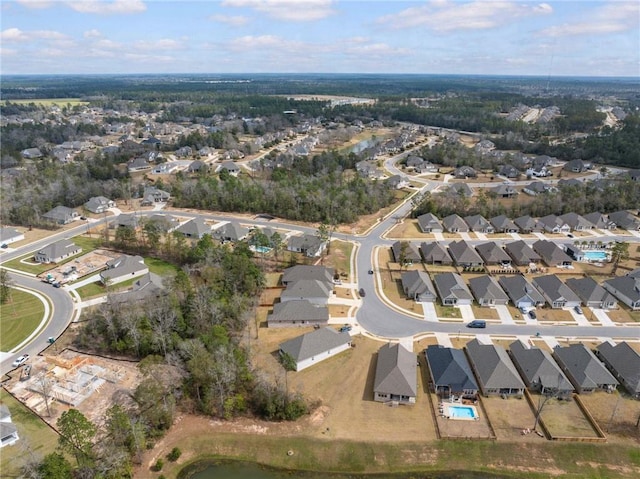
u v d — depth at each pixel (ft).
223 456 188.34
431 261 360.69
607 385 217.97
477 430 195.21
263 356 243.60
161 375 214.69
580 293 300.81
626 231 426.10
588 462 181.47
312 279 312.09
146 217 448.65
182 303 268.21
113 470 167.43
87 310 293.64
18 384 223.10
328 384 223.30
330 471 182.09
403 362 225.76
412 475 179.52
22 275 343.67
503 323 276.00
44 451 181.16
